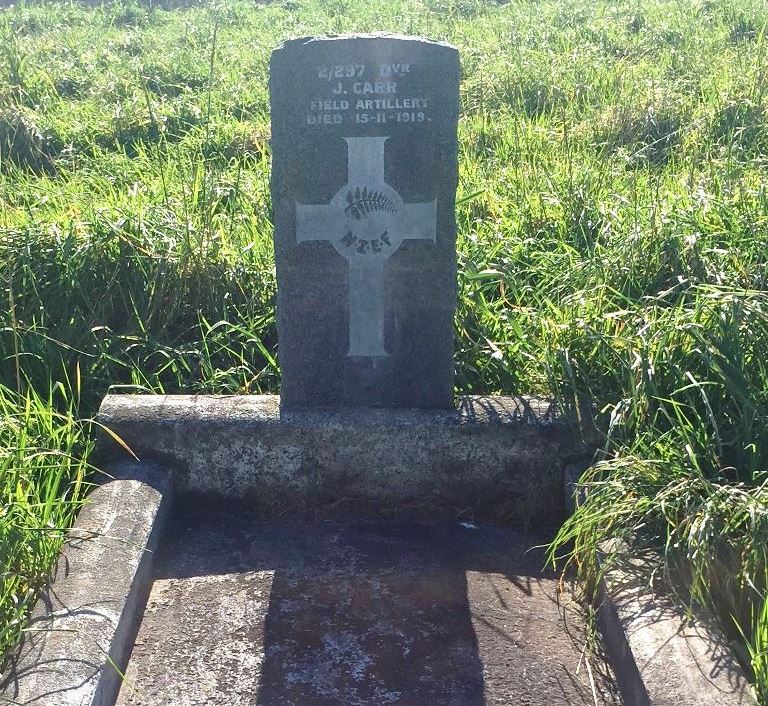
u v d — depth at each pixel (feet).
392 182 6.66
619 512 5.62
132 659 5.36
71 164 12.46
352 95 6.51
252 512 6.87
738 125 12.55
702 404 6.47
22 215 9.53
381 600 5.91
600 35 17.66
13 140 12.91
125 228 8.73
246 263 8.75
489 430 6.70
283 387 6.99
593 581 5.77
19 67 15.66
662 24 17.81
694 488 5.62
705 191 9.78
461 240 9.09
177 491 6.86
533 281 8.77
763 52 14.89
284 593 5.97
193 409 6.86
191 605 5.83
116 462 6.75
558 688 5.21
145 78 15.43
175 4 25.79
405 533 6.63
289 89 6.51
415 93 6.51
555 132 12.62
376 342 6.91
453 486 6.81
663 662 4.77
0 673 4.71
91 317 8.18
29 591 5.33
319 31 19.26
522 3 21.84
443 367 6.94
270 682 5.23
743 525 5.41
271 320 8.23
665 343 6.63
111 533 5.89
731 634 5.26
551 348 7.12
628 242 8.42
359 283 6.81
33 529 5.43
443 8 21.90
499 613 5.81
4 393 7.40
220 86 15.57
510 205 10.02
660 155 12.18
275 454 6.78
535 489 6.74
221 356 8.05
